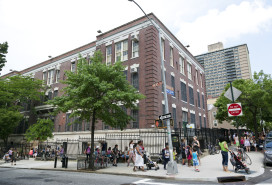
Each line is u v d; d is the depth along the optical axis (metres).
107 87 13.64
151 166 12.02
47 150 22.88
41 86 31.31
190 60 31.20
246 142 18.70
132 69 21.06
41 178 10.13
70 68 29.30
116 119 15.21
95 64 15.22
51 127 25.03
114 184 8.22
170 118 10.84
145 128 18.89
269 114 30.92
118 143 20.27
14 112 28.05
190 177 9.10
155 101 19.38
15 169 15.58
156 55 21.02
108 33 25.16
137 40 21.80
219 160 14.34
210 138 21.38
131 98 13.95
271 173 9.74
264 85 21.89
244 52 146.88
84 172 12.62
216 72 156.38
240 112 10.00
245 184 7.78
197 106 30.70
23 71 38.22
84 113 14.91
